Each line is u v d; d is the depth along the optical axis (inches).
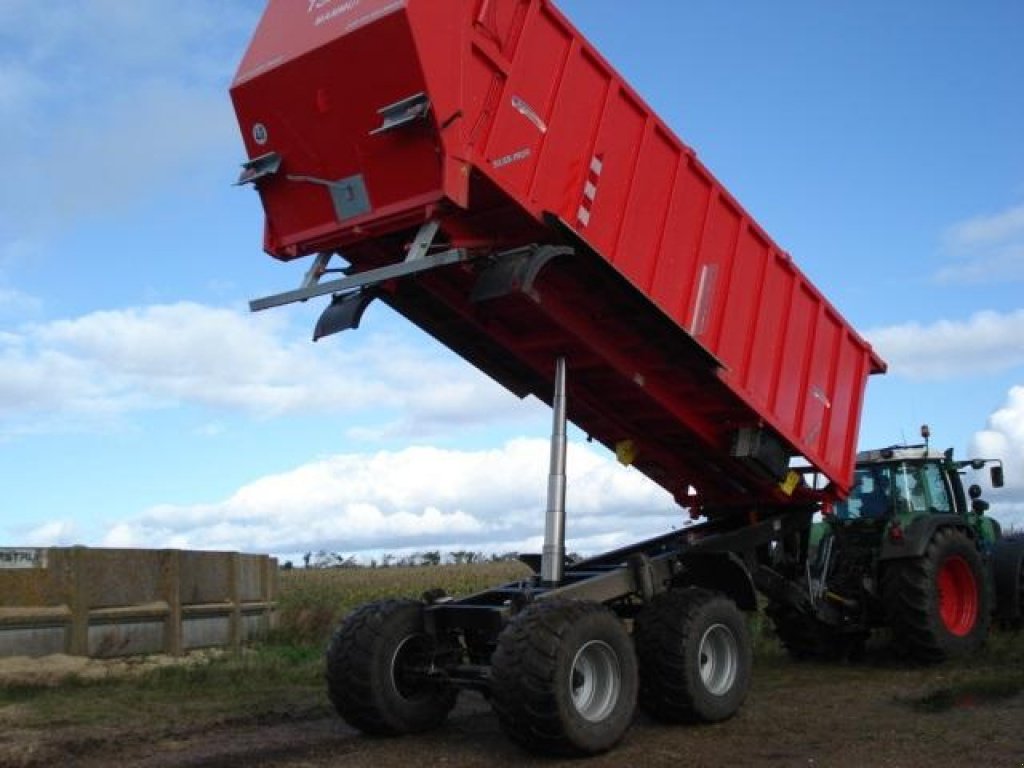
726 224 332.5
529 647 248.2
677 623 289.6
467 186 251.9
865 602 417.1
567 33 278.7
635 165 299.6
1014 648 421.4
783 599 384.2
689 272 319.0
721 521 391.5
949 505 460.4
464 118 251.9
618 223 294.2
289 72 264.4
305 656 502.0
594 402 342.3
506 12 263.3
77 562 463.8
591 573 311.9
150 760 267.0
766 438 350.9
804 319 366.0
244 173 286.2
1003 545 470.9
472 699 363.9
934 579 394.6
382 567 1932.8
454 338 327.6
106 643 470.9
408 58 243.6
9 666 415.2
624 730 261.3
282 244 289.4
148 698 372.2
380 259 289.7
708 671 298.2
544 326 300.4
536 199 269.6
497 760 255.4
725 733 281.9
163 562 510.3
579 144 283.1
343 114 261.1
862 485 449.4
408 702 290.5
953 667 391.2
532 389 344.5
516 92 265.4
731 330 333.7
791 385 359.9
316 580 1267.2
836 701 327.9
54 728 314.5
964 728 273.1
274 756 268.2
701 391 332.8
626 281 284.2
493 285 266.5
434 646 292.7
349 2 256.1
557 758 254.4
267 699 368.2
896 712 303.4
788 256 354.0
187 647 518.9
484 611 281.9
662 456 367.6
